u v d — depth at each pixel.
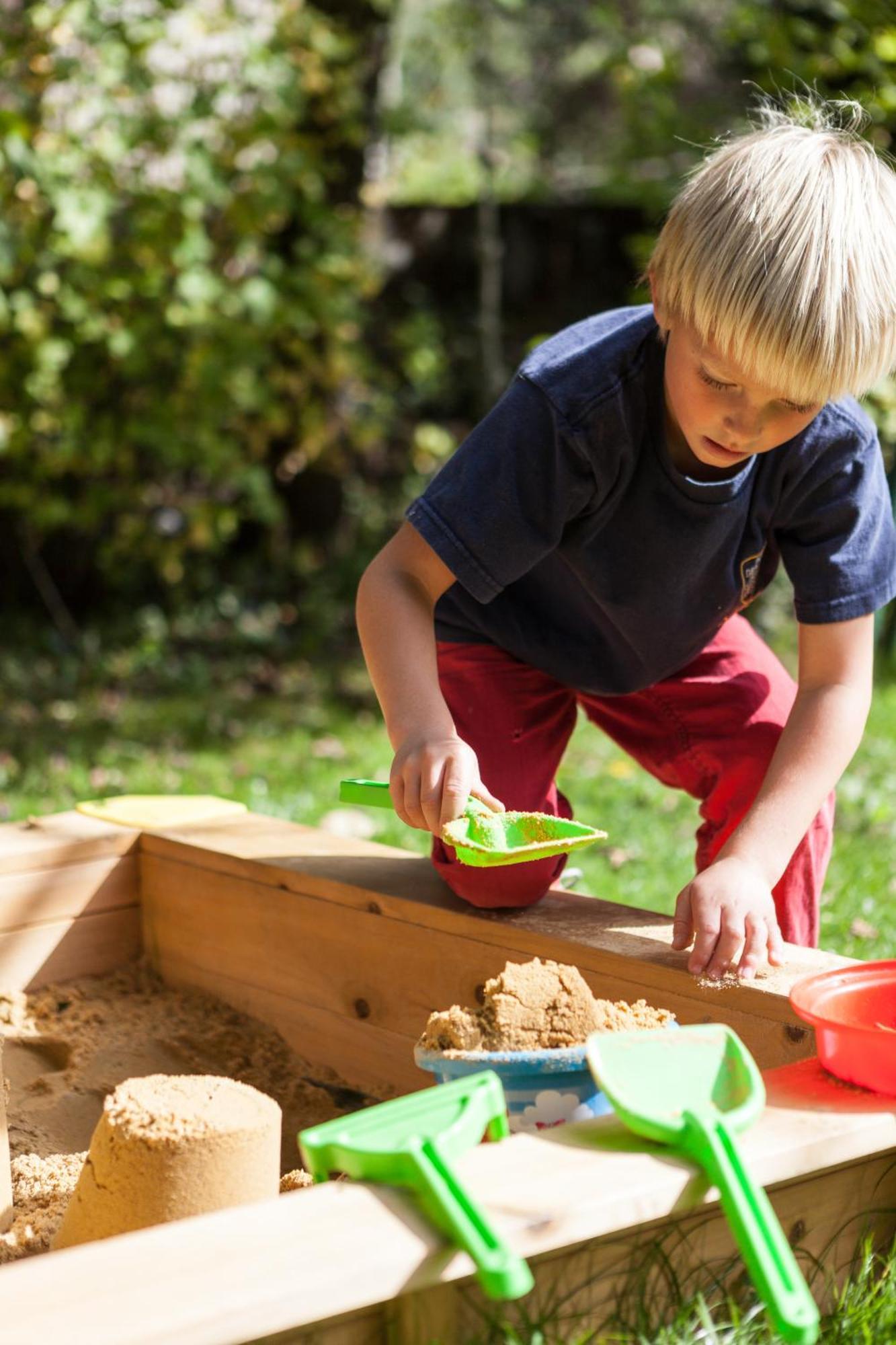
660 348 1.81
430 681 1.69
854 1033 1.26
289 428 6.69
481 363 7.82
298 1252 0.99
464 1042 1.38
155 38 5.29
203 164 5.63
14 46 5.07
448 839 1.51
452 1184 1.04
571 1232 1.03
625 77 6.44
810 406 1.54
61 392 5.84
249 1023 2.21
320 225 6.29
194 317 5.71
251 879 2.19
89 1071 2.05
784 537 1.92
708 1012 1.59
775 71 4.70
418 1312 1.04
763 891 1.57
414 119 8.65
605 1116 1.20
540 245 8.00
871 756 4.52
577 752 4.84
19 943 2.26
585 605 2.03
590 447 1.80
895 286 1.55
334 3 6.47
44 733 5.11
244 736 5.11
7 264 5.20
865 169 1.60
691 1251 1.18
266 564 7.21
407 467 7.51
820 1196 1.26
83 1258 0.98
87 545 6.88
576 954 1.74
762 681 2.12
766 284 1.48
